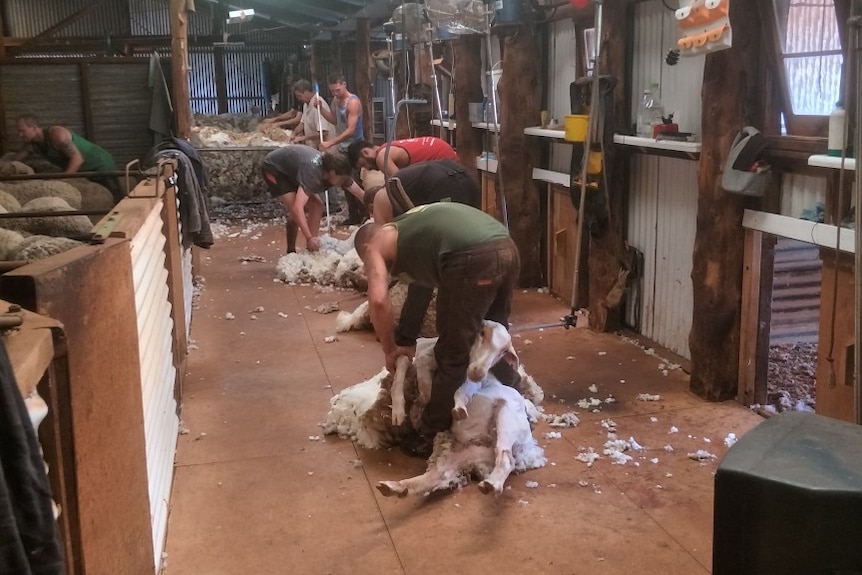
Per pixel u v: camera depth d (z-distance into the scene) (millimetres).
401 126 7723
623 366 3924
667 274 4078
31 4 12281
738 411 3375
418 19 5426
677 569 2287
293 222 6348
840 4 2727
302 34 12969
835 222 2865
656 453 3000
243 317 4926
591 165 4059
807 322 4266
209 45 13133
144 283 2307
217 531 2525
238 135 9648
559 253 5109
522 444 2869
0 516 895
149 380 2320
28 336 1209
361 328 4582
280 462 2986
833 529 1488
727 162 3188
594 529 2498
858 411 2314
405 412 3018
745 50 3143
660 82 3967
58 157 4750
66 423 1416
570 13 4668
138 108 5496
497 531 2496
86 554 1522
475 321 2762
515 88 5168
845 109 2461
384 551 2404
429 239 2768
